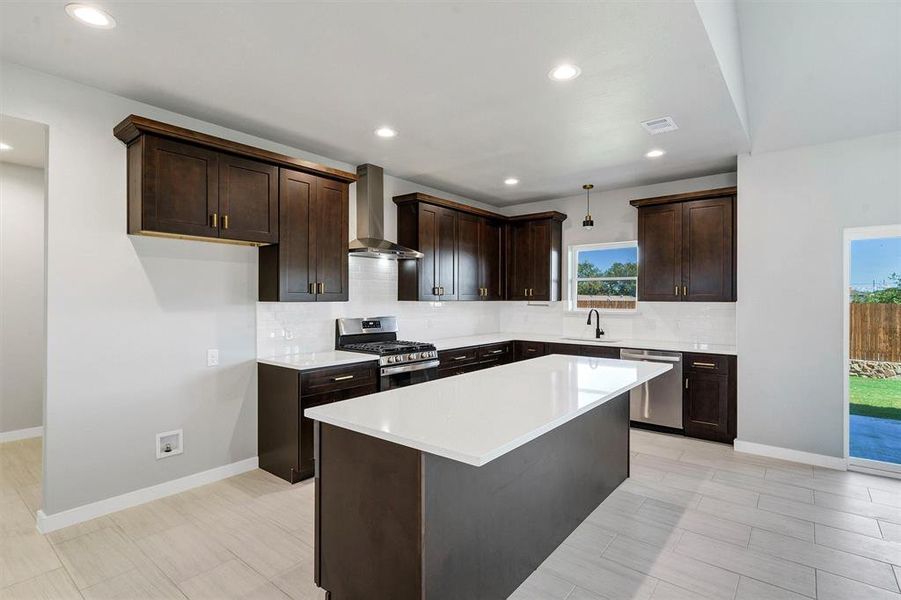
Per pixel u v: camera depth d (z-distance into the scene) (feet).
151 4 6.39
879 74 10.05
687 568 7.52
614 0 6.19
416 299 15.31
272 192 11.07
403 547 5.54
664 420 14.60
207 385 10.89
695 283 14.58
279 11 6.52
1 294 13.98
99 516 9.17
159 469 10.06
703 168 14.44
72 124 8.77
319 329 13.42
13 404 14.19
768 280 12.73
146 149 8.93
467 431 5.51
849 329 11.93
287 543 8.23
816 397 12.10
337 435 6.36
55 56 7.86
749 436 12.96
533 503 7.50
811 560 7.70
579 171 14.79
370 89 8.98
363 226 14.02
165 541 8.28
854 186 11.66
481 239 17.97
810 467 11.89
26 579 7.19
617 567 7.57
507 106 9.75
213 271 11.01
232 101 9.58
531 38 7.14
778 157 12.57
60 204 8.68
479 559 6.28
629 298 17.44
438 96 9.27
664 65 7.98
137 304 9.70
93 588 6.98
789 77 10.60
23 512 9.36
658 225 15.31
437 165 14.15
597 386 8.20
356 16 6.61
